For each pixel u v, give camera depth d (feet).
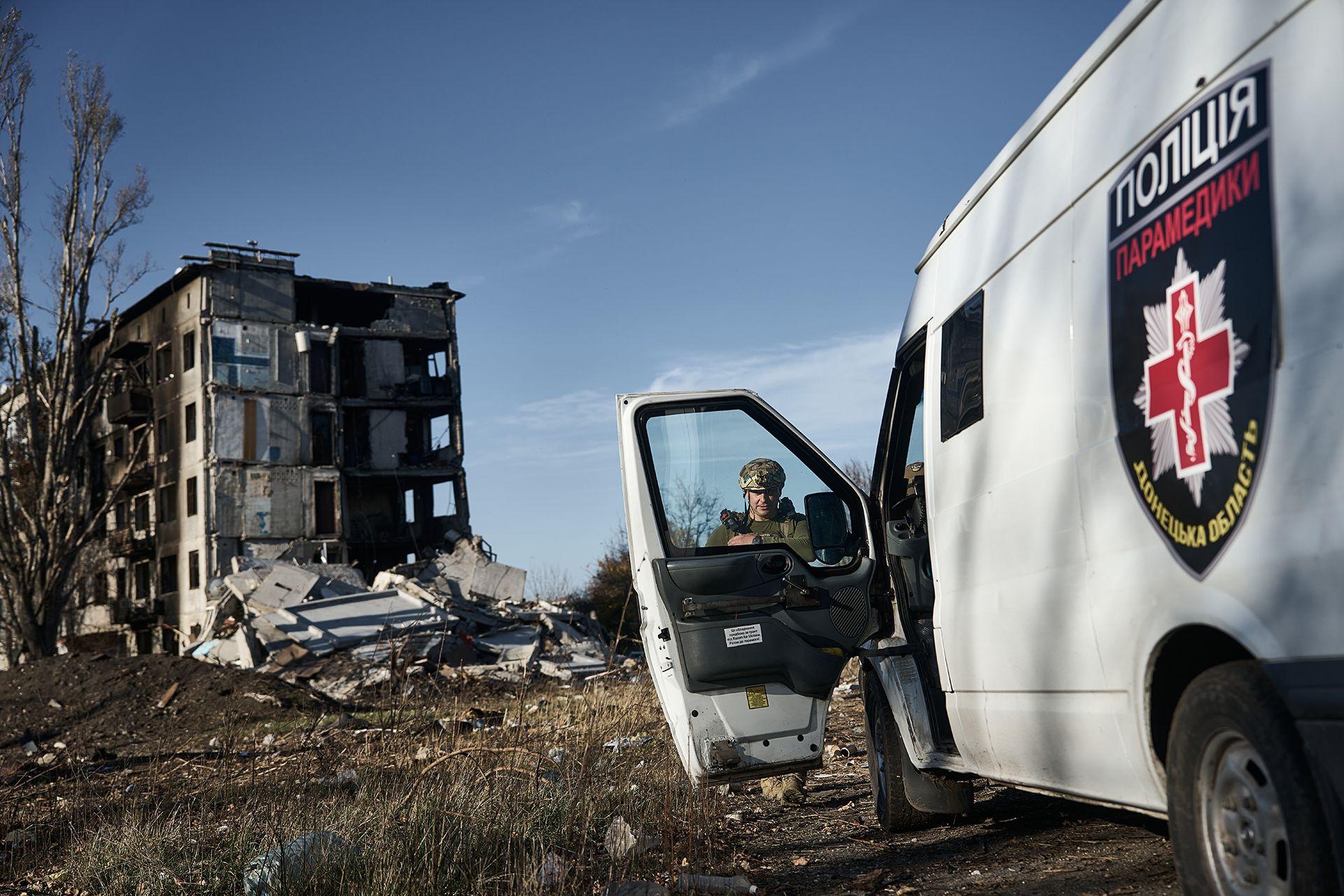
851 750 29.94
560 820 18.51
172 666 65.72
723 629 16.70
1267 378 8.05
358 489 156.56
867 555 17.62
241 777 28.19
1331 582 7.41
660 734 28.25
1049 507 11.41
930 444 15.38
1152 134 9.74
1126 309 10.00
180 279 148.97
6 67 121.60
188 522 147.02
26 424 124.16
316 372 151.53
